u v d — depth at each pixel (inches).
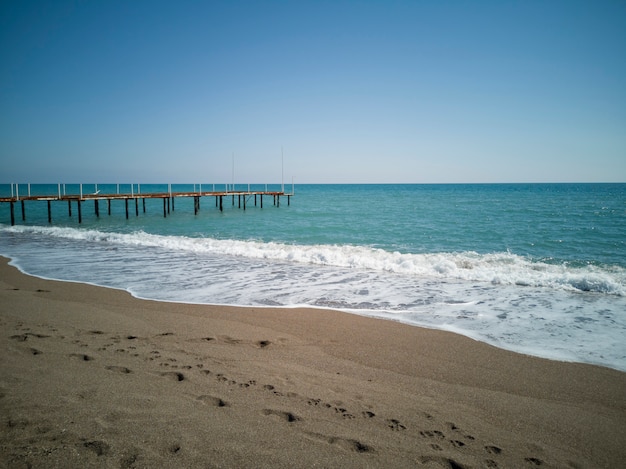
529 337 221.0
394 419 129.1
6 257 499.8
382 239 701.9
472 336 221.8
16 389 136.6
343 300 299.9
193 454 103.6
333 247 573.3
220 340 205.9
